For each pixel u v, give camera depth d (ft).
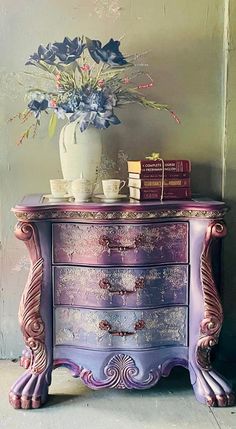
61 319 7.29
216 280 8.77
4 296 8.70
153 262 7.17
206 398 7.23
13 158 8.54
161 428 6.65
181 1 8.43
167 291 7.27
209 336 7.24
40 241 7.07
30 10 8.34
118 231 7.08
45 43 8.39
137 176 7.48
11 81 8.41
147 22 8.43
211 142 8.66
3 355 8.74
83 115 7.49
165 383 8.03
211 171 8.68
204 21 8.46
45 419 6.86
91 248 7.11
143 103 8.36
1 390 7.66
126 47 8.45
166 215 7.09
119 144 8.57
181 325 7.35
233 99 8.51
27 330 7.12
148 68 8.48
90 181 7.57
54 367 7.36
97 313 7.18
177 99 8.56
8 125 8.48
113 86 8.23
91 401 7.38
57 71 7.82
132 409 7.15
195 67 8.53
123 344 7.23
